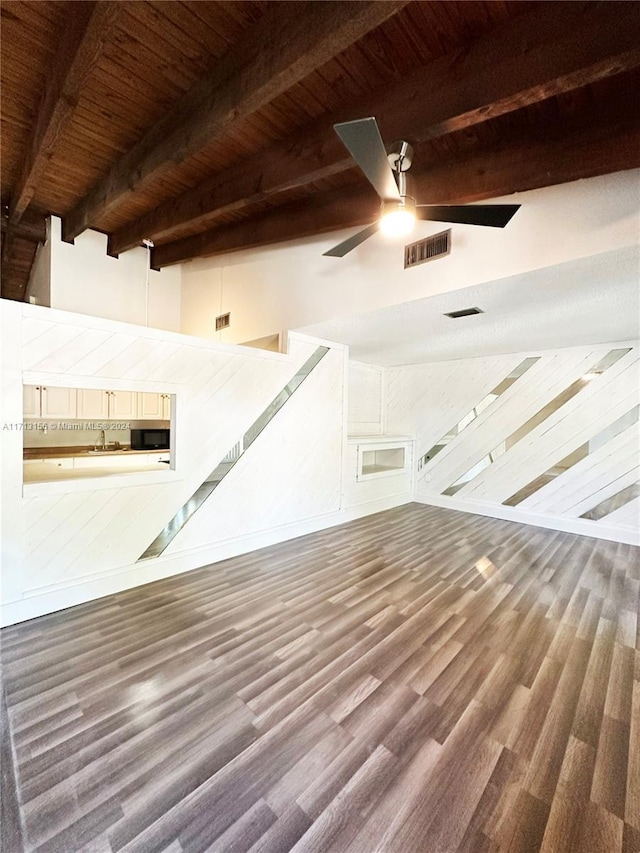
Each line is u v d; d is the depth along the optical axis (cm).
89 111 248
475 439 575
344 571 352
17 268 493
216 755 158
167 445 579
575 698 195
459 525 507
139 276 506
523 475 526
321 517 484
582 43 153
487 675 211
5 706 183
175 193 352
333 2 147
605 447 462
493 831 131
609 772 154
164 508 333
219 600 294
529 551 412
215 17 178
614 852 125
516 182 234
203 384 354
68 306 440
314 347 455
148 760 155
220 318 495
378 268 334
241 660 221
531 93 167
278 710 183
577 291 289
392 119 206
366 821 133
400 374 665
